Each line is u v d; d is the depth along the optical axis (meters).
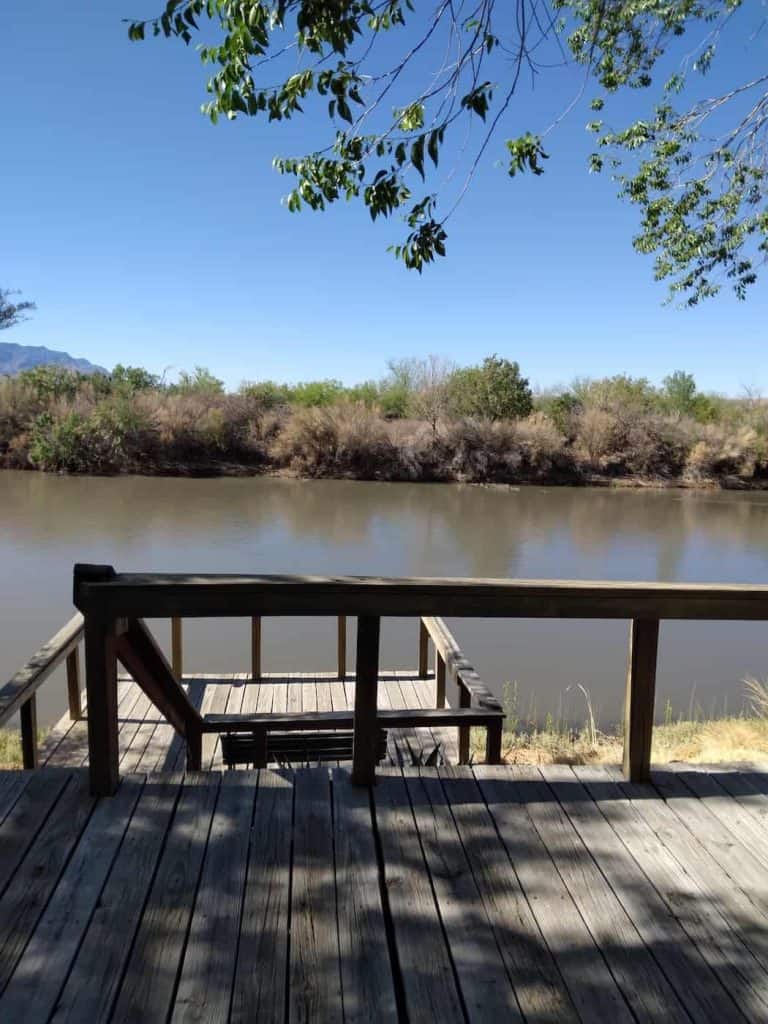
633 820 2.71
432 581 2.68
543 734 6.41
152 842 2.46
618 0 6.19
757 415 32.50
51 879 2.26
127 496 21.86
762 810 2.80
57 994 1.83
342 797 2.79
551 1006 1.84
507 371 31.44
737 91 6.94
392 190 4.45
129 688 6.04
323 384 35.91
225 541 15.73
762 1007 1.85
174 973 1.91
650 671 2.93
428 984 1.91
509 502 23.50
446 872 2.37
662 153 7.43
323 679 6.55
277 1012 1.79
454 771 3.03
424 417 30.97
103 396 29.73
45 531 16.12
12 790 2.77
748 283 7.89
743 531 19.06
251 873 2.32
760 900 2.27
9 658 8.35
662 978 1.94
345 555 14.73
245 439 29.86
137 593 2.61
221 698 6.06
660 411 32.50
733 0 6.06
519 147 4.79
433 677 6.52
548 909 2.21
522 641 9.42
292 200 4.81
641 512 22.17
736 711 7.42
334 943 2.03
